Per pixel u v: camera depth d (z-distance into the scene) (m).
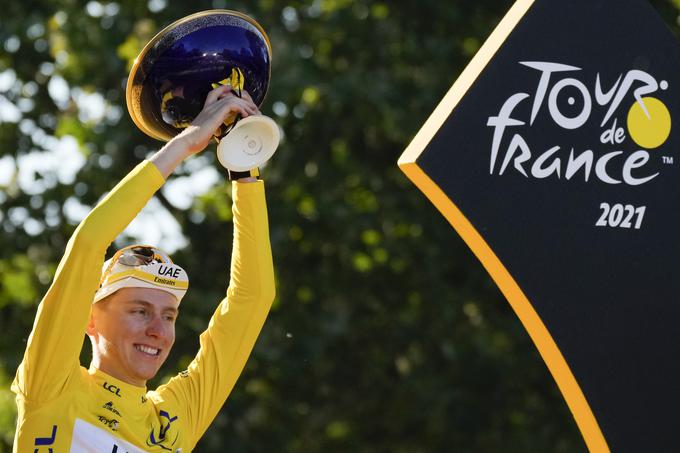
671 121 12.99
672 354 12.81
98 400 12.03
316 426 40.69
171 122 12.56
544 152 12.43
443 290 39.88
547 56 12.52
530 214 12.35
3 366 37.50
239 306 13.27
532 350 39.75
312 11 38.59
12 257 38.00
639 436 12.67
